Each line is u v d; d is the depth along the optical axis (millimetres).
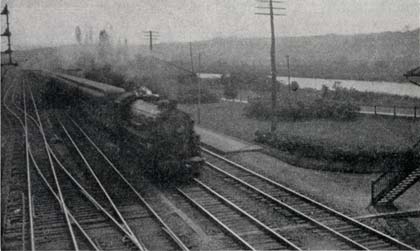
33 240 13914
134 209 17062
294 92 54562
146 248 13406
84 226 15445
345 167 22891
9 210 17172
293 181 20781
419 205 17375
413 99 45469
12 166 24109
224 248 13344
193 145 21453
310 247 13312
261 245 13461
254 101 43344
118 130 26250
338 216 15828
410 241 13906
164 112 21438
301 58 135500
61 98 45906
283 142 27250
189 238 14141
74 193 19250
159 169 20781
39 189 19891
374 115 38094
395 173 17547
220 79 69000
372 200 17109
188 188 19844
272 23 30484
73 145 28984
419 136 29219
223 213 16500
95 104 32781
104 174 22156
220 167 23734
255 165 24094
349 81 72625
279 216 16125
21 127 36125
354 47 133500
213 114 44375
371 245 13359
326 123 36938
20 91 62188
